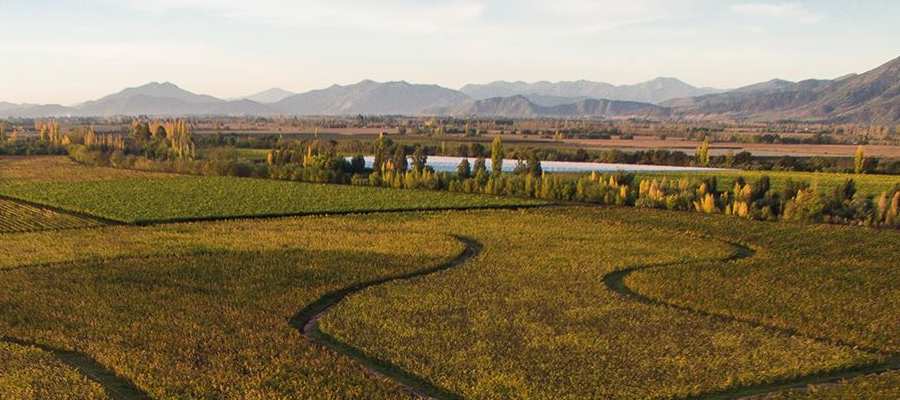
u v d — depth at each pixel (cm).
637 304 5419
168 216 9144
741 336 4628
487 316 5003
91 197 10806
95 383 3694
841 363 4122
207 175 14200
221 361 4072
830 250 7600
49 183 12531
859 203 9738
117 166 15825
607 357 4212
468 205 10381
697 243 7912
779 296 5703
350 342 4472
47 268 6272
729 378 3831
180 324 4725
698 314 5203
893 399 3641
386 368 4109
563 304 5375
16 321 4734
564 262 6869
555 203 10819
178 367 3944
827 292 5844
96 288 5597
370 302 5366
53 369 3891
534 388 3734
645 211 10106
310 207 10062
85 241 7575
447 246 7519
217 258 6788
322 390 3700
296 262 6700
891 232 8512
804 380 3988
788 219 9319
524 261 6906
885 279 6262
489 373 3944
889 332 4797
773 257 7262
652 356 4250
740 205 9619
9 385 3669
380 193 11606
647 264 6856
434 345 4400
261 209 9831
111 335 4456
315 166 13662
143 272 6172
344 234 8156
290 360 4103
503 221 9231
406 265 6644
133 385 3762
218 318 4891
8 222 8775
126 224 8756
